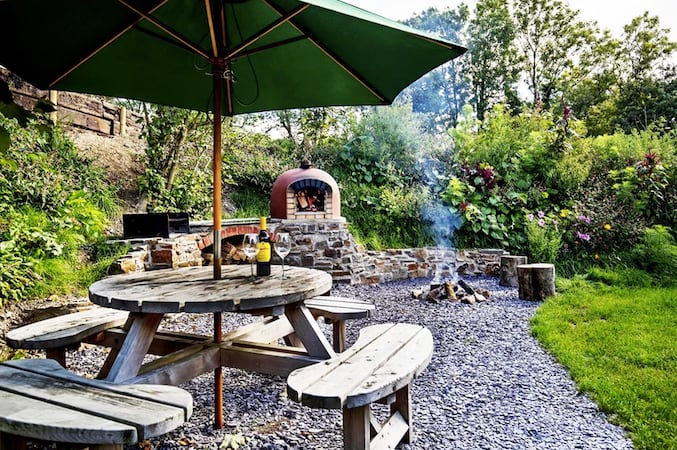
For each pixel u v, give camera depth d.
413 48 2.45
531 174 8.61
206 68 3.15
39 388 1.73
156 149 7.31
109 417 1.48
